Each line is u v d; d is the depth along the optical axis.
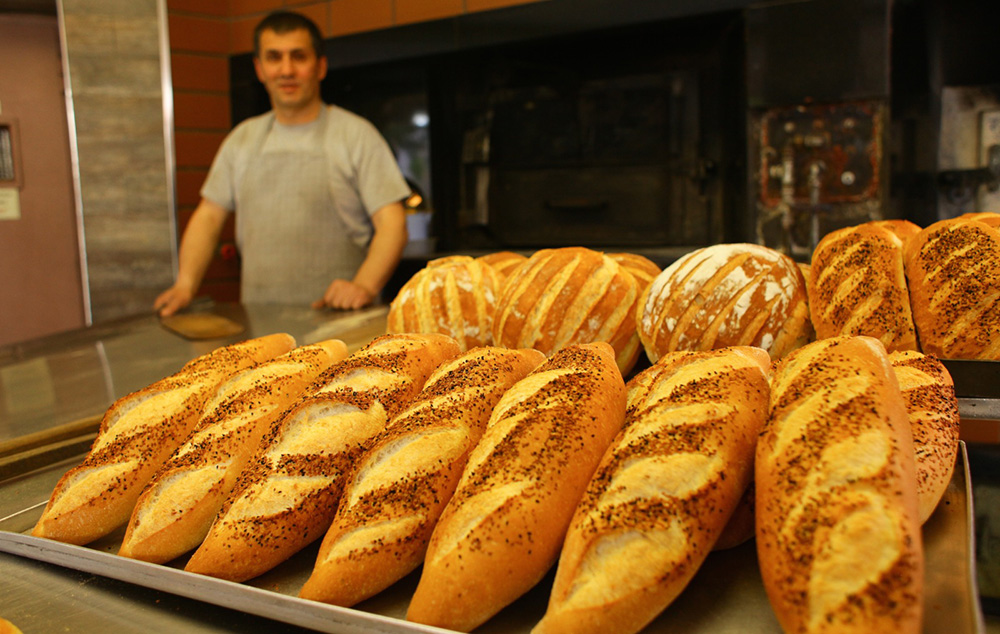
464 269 1.13
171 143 3.37
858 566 0.42
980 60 2.29
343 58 3.16
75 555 0.62
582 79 2.89
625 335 0.98
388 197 2.38
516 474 0.54
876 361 0.54
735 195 2.67
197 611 0.57
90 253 3.37
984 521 0.59
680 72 2.68
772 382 0.60
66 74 3.27
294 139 2.45
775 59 2.37
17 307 3.42
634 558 0.48
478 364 0.70
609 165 2.85
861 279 0.85
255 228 2.53
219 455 0.66
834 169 2.35
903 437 0.48
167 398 0.76
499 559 0.51
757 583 0.54
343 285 1.99
